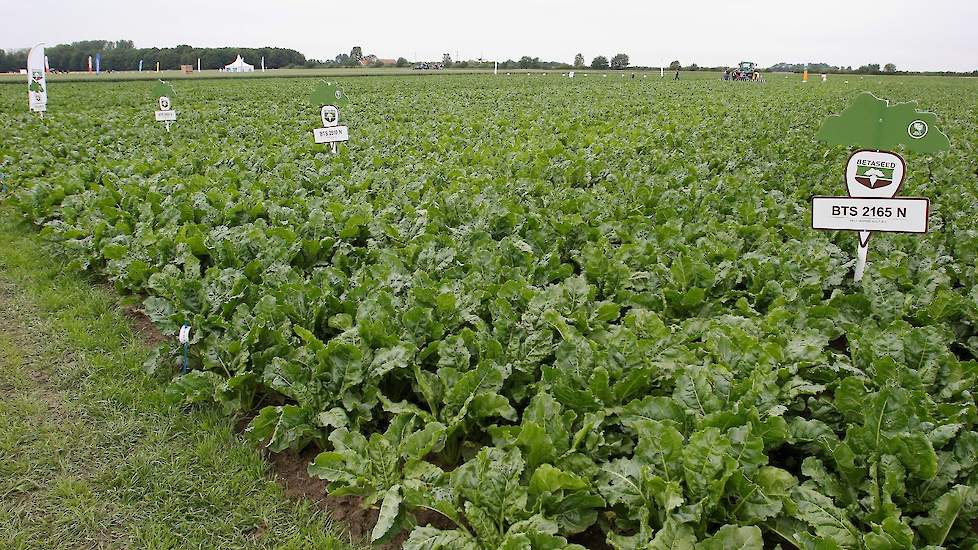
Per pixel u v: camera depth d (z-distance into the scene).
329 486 4.24
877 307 6.01
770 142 16.28
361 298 6.20
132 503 4.50
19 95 32.38
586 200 9.45
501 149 14.39
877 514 3.63
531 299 5.79
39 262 8.74
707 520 3.70
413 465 4.21
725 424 4.11
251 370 5.29
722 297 6.45
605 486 3.89
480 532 3.67
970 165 13.81
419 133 17.69
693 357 4.95
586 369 4.77
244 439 5.11
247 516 4.36
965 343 5.90
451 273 6.73
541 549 3.49
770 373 4.58
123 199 9.45
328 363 4.97
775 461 4.49
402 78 62.38
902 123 5.99
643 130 18.20
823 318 5.65
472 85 48.91
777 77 83.38
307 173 11.45
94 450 4.99
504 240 7.12
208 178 10.95
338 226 8.35
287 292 6.00
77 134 17.69
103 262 8.38
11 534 4.21
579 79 63.31
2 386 5.80
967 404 4.35
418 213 8.63
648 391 4.82
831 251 7.42
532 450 4.00
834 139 6.27
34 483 4.64
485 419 4.88
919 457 3.65
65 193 10.48
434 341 5.23
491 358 5.14
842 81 66.56
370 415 4.80
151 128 18.67
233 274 6.51
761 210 8.85
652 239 7.91
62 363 6.21
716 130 18.31
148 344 6.61
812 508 3.65
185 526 4.30
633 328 5.45
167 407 5.45
